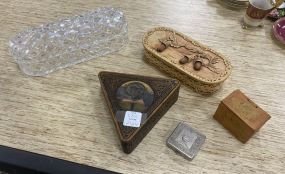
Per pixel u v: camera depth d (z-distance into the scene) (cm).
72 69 33
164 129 29
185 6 41
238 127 28
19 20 38
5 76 32
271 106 31
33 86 32
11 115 29
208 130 29
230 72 31
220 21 40
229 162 27
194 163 27
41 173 26
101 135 28
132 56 35
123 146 26
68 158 27
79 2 41
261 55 36
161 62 32
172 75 33
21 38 35
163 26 38
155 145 28
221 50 36
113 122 28
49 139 28
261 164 27
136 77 29
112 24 36
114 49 35
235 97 28
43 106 30
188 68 31
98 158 27
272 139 29
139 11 40
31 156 27
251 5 37
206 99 32
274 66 35
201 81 30
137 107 27
